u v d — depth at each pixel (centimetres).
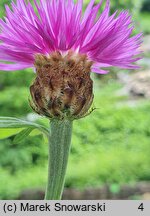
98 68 15
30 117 78
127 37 14
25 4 14
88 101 15
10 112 83
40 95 15
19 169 74
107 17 14
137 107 103
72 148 81
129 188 69
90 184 70
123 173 72
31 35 14
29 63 15
